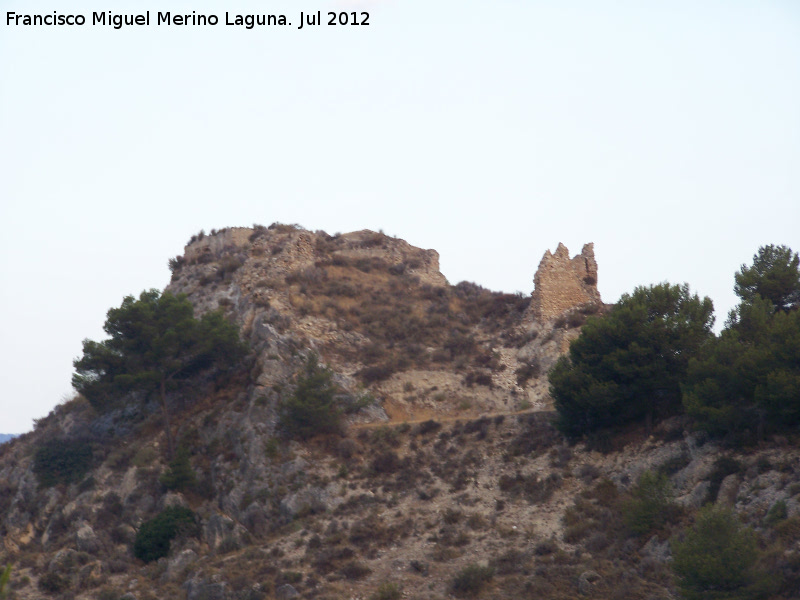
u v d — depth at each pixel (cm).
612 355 19762
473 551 17325
